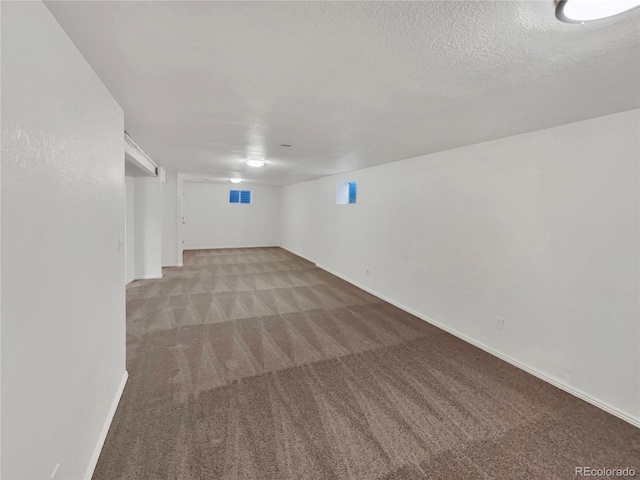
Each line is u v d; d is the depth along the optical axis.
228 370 2.70
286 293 5.17
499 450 1.86
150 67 1.56
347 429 2.01
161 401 2.24
